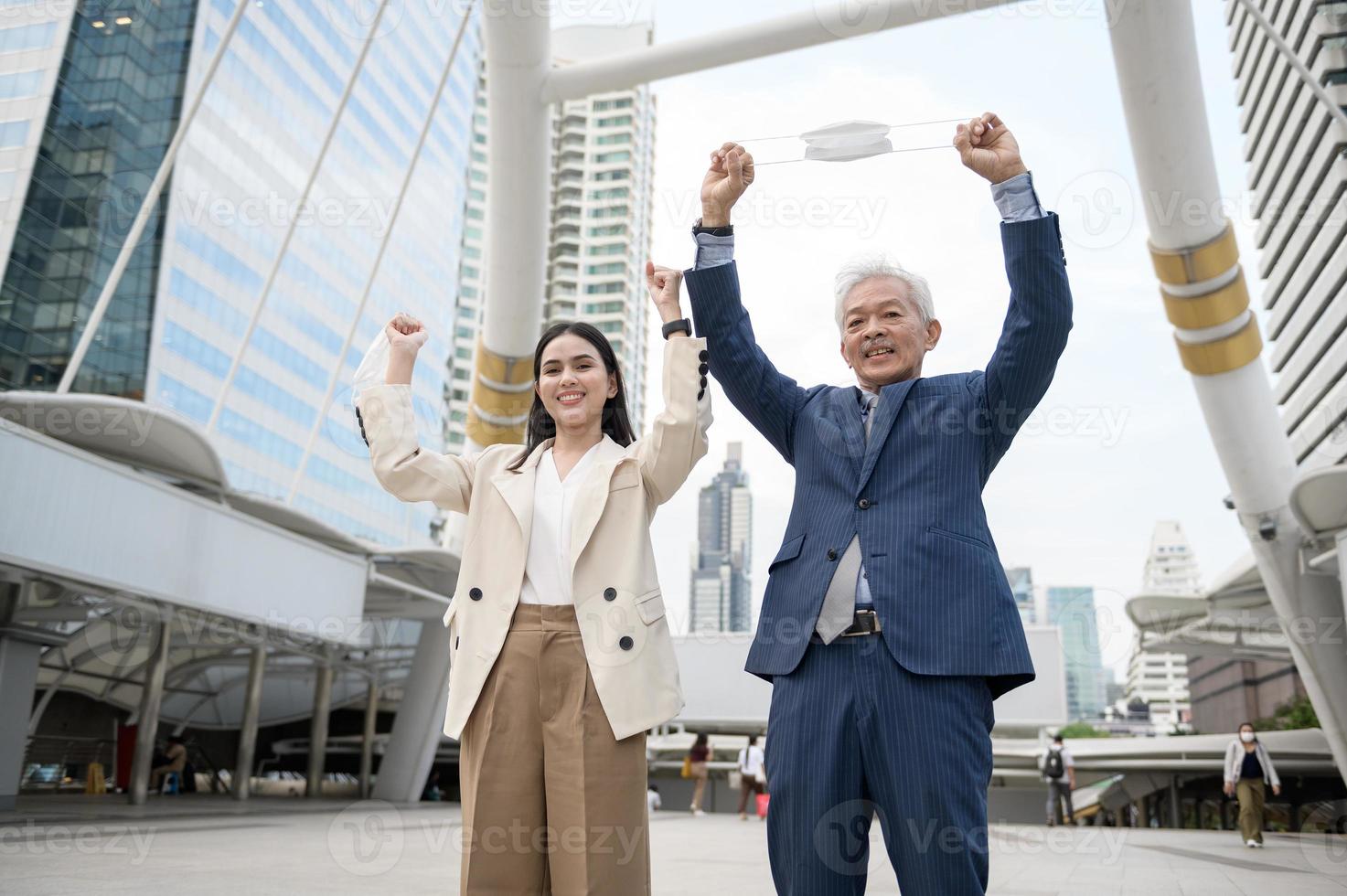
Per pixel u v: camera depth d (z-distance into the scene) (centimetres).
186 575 1132
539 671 226
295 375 3862
